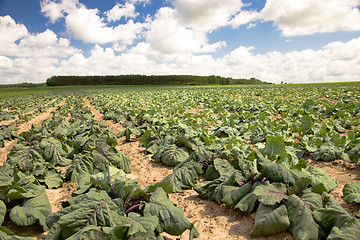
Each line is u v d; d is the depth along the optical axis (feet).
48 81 415.23
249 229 10.87
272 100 68.18
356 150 17.90
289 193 11.03
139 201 11.53
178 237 10.68
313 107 44.16
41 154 19.15
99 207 9.69
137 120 34.14
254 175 12.69
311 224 9.41
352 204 12.26
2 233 8.23
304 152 20.74
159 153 19.79
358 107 39.60
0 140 28.43
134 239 8.29
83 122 34.27
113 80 432.66
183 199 14.01
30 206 11.41
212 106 58.18
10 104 86.99
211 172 15.34
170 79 437.99
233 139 21.61
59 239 9.10
